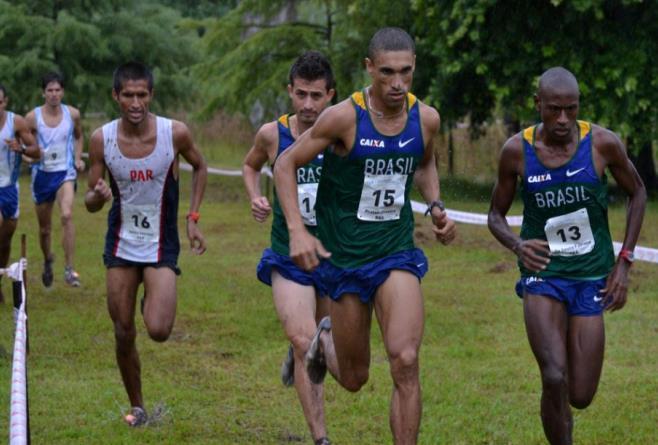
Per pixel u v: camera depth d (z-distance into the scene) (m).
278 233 9.02
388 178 7.31
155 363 12.08
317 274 8.91
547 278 8.04
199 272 18.20
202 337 13.41
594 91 23.03
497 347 12.68
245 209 28.72
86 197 9.38
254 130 36.56
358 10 26.48
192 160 9.83
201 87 34.91
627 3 21.53
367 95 7.26
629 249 8.09
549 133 7.86
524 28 22.75
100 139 9.35
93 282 17.33
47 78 16.86
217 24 32.56
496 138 28.17
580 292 8.05
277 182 7.29
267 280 9.13
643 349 12.42
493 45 22.89
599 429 9.52
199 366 11.98
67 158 16.81
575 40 22.83
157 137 9.37
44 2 37.25
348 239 7.41
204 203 30.47
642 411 10.08
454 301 15.48
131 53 37.94
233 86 31.69
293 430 9.64
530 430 9.46
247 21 33.12
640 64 22.59
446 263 18.97
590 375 8.01
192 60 39.12
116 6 37.97
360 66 29.05
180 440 9.28
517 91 23.48
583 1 21.56
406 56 7.06
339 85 29.41
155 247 9.41
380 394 10.73
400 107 7.23
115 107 37.31
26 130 14.74
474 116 26.03
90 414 10.06
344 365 7.80
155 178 9.37
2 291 16.33
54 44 36.06
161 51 38.41
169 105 38.97
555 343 7.85
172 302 9.34
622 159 8.01
